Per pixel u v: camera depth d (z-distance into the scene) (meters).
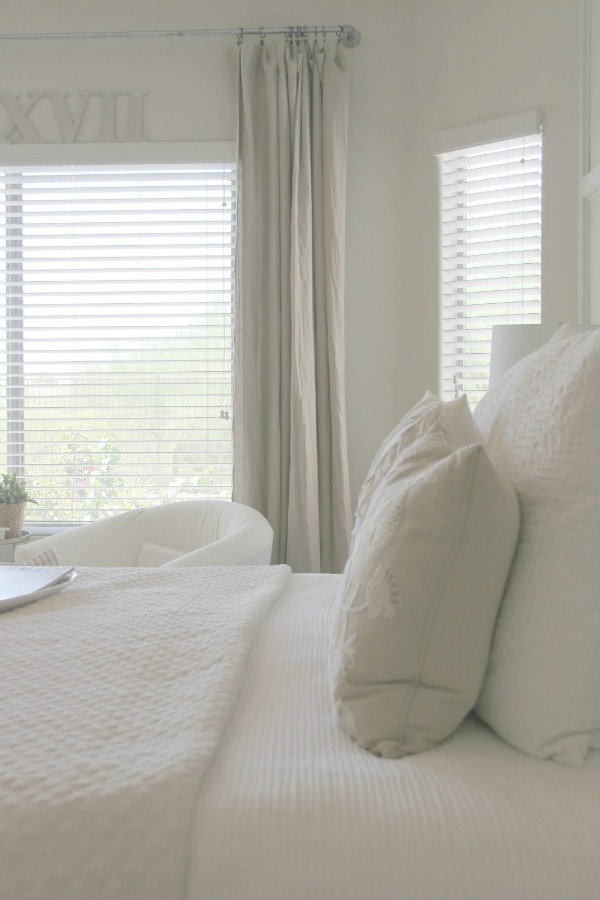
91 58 3.51
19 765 0.83
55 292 3.63
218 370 3.60
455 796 0.82
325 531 3.37
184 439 3.63
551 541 0.93
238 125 3.35
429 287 3.35
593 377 0.95
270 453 3.35
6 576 1.67
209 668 1.13
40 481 3.67
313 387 3.34
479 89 3.19
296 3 3.45
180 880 0.76
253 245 3.35
